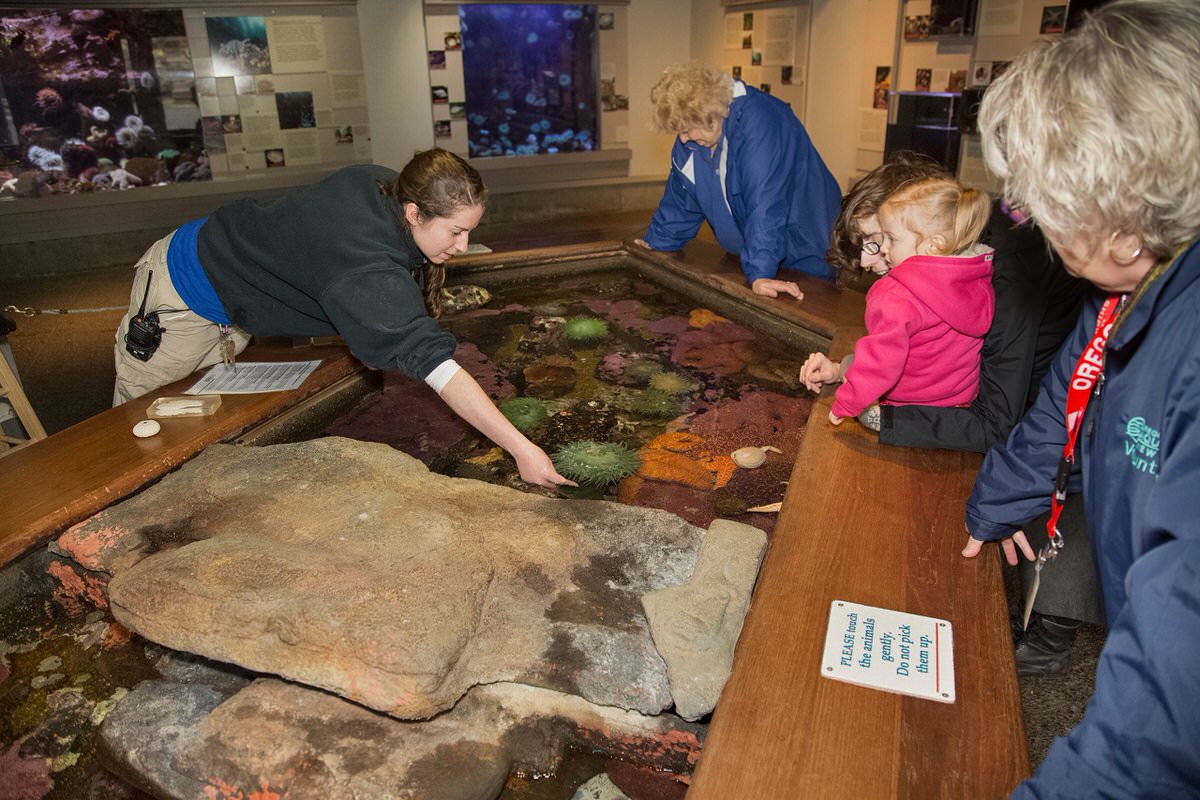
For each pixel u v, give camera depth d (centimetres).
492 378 326
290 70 664
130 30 614
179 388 277
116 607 171
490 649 162
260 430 263
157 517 203
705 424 283
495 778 151
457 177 209
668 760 161
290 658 154
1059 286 196
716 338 359
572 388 315
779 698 139
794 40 652
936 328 204
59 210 627
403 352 212
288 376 284
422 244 221
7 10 580
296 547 181
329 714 158
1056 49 85
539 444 272
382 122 706
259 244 234
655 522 195
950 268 193
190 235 260
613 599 173
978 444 209
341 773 146
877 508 193
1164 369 92
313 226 221
